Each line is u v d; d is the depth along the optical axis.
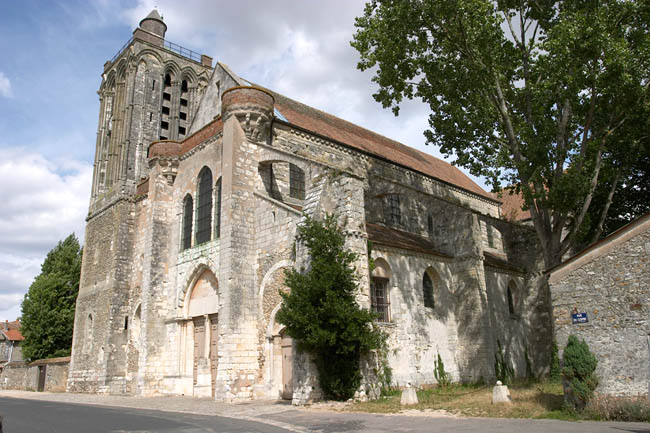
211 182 29.80
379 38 24.81
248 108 27.22
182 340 29.59
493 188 27.44
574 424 12.49
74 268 54.16
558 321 15.51
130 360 35.31
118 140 46.19
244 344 24.22
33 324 49.88
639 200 31.31
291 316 19.38
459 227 30.09
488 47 23.31
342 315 18.98
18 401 28.08
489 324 28.17
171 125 48.47
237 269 25.09
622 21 21.92
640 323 14.07
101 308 38.62
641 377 13.81
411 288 26.47
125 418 17.08
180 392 28.69
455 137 26.98
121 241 38.38
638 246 14.52
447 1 22.41
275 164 28.59
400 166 36.19
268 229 25.45
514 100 26.19
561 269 15.76
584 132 23.00
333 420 15.31
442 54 25.06
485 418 14.34
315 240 20.62
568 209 22.48
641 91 21.27
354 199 22.05
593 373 14.44
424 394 22.22
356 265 21.09
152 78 48.09
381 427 13.46
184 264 30.36
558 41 20.69
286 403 21.17
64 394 36.69
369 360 20.67
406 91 26.88
